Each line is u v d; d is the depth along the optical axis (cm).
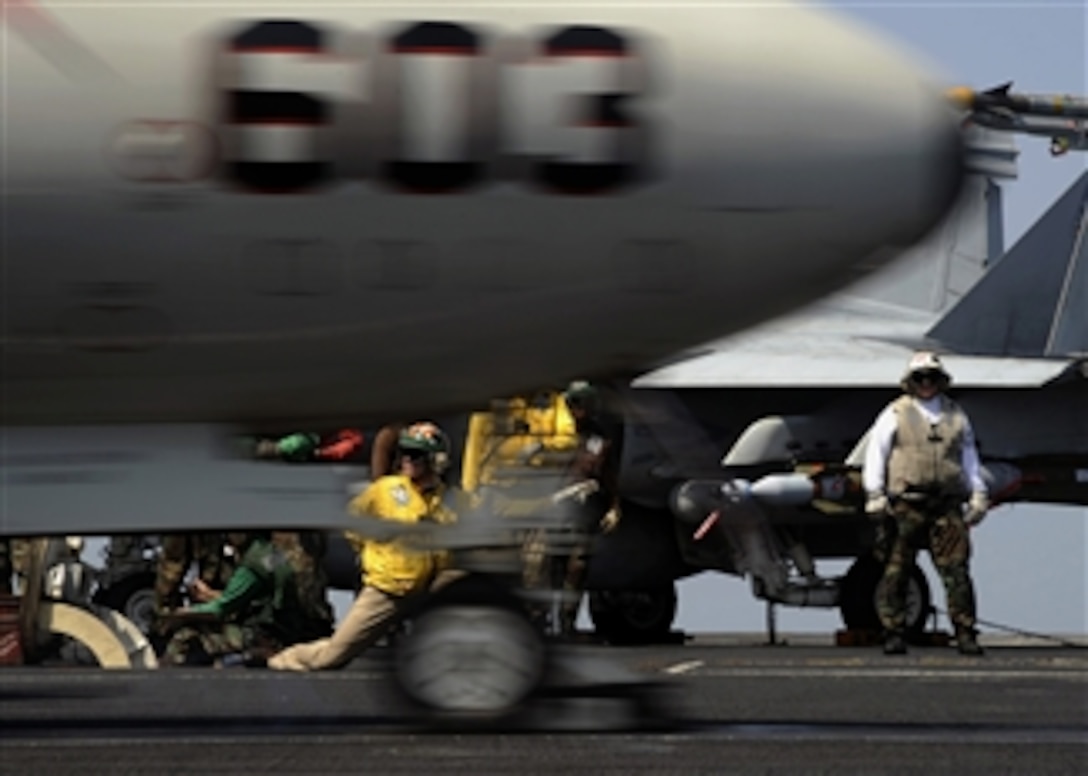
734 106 3131
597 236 3133
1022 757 2809
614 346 3269
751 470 7838
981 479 5772
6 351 3177
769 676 4550
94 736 3080
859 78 3200
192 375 3228
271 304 3141
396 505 3603
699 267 3173
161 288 3133
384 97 3061
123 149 3058
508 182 3094
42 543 5209
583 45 3100
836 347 8331
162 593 5734
